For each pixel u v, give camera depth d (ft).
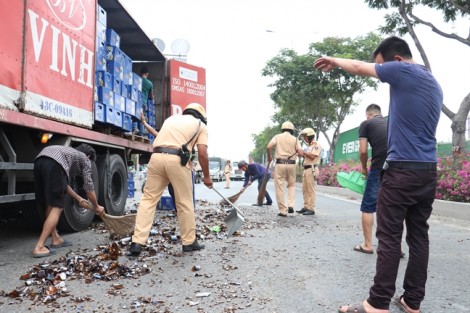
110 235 18.43
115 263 13.85
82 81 19.33
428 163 10.08
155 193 16.05
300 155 29.27
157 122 33.91
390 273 9.84
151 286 12.11
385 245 9.98
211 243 18.16
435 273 14.05
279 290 11.94
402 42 10.62
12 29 14.35
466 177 30.53
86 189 16.97
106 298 11.09
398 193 10.01
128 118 25.22
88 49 19.94
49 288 11.60
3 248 16.70
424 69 10.31
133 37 28.94
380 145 16.56
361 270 14.21
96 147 22.39
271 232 21.47
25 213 19.03
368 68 10.25
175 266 14.26
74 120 18.54
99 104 21.07
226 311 10.29
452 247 18.42
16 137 16.65
